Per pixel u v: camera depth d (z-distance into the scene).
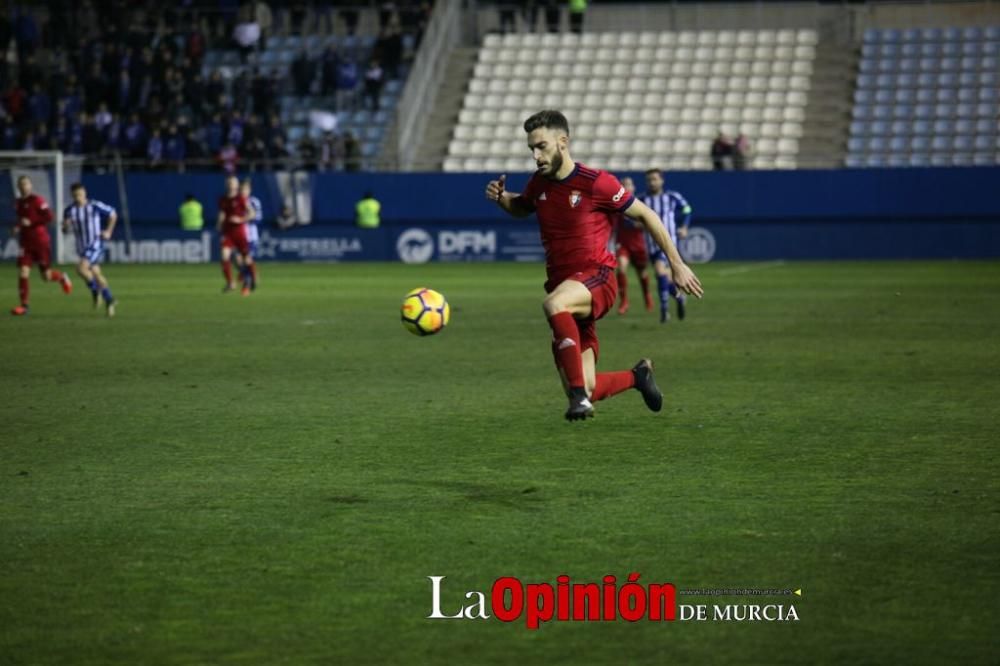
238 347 46.16
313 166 115.31
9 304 68.56
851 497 21.34
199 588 16.42
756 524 19.50
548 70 123.81
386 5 123.62
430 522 19.73
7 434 27.97
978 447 25.88
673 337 49.03
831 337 48.47
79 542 18.73
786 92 118.75
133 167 114.44
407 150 116.25
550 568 17.19
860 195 107.50
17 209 62.75
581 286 22.53
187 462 24.72
